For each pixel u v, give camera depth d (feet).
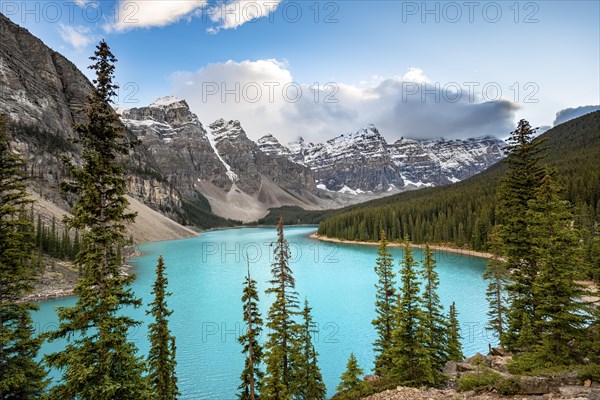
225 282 245.04
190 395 101.50
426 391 60.64
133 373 49.11
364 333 148.46
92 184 45.80
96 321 46.78
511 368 61.82
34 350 56.90
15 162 56.85
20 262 55.93
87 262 46.52
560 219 63.26
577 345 60.03
